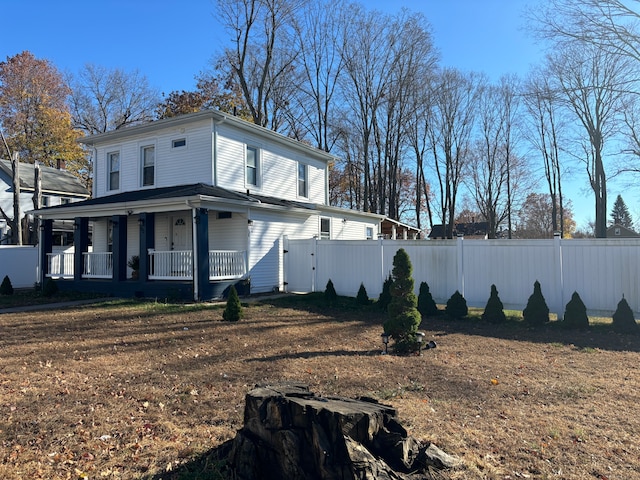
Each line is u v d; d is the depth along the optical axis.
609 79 24.67
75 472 3.49
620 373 6.21
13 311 11.90
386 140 34.88
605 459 3.68
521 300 11.20
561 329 9.64
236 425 4.39
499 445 3.92
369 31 32.88
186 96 34.94
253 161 17.62
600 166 28.98
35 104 38.59
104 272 15.85
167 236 16.89
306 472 2.96
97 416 4.62
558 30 16.67
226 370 6.28
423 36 32.69
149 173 17.14
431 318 10.98
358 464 2.81
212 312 11.41
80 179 38.28
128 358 6.98
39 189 23.42
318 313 11.55
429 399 5.09
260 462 3.16
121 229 14.95
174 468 3.52
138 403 5.00
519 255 11.26
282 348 7.66
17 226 23.41
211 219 15.99
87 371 6.25
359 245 14.34
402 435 3.23
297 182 20.11
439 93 36.97
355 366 6.47
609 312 10.21
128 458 3.72
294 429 3.09
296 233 17.84
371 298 13.98
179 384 5.66
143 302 13.11
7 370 6.30
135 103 44.50
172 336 8.64
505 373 6.19
